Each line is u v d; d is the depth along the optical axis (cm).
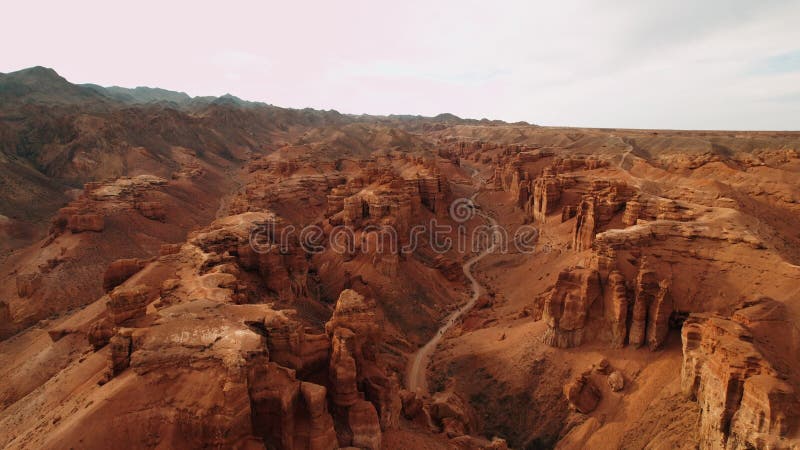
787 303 4869
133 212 12588
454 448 4441
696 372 4494
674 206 8131
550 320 6316
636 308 5722
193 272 6344
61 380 4522
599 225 9444
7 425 4291
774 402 3491
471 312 9100
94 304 7012
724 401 3906
